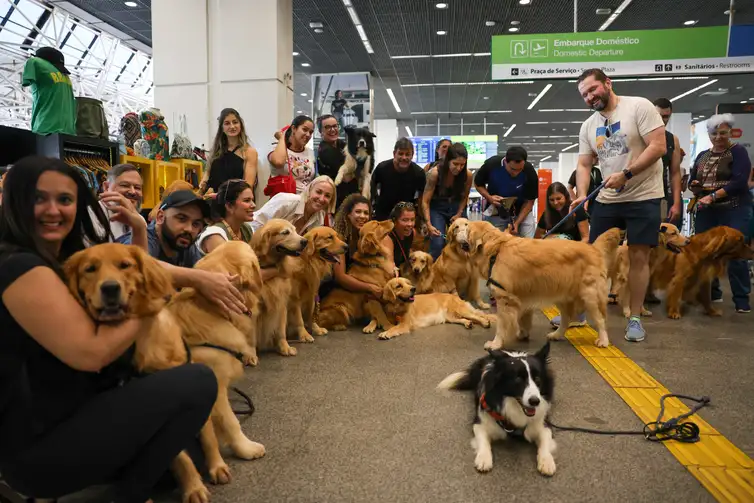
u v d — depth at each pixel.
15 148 4.75
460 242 5.66
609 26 12.18
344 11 11.27
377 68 15.82
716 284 6.20
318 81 16.45
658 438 2.46
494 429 2.43
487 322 4.92
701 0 10.65
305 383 3.29
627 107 4.23
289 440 2.48
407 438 2.50
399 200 6.22
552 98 19.47
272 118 7.84
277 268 3.81
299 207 4.65
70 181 1.59
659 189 4.22
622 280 5.32
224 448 2.40
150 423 1.59
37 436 1.50
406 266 5.82
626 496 1.99
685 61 8.07
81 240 1.74
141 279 1.56
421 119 24.41
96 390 1.66
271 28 7.74
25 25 12.32
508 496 1.99
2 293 1.34
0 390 1.41
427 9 11.16
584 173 4.74
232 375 2.27
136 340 1.72
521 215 6.50
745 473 2.16
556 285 3.98
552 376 2.59
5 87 12.62
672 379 3.31
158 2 8.02
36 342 1.44
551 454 2.31
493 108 21.62
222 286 2.11
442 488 2.05
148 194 5.88
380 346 4.22
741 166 5.27
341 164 5.94
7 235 1.52
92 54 14.26
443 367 3.62
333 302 5.00
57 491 1.54
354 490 2.04
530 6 10.93
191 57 7.98
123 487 1.68
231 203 3.62
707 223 5.62
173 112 8.09
